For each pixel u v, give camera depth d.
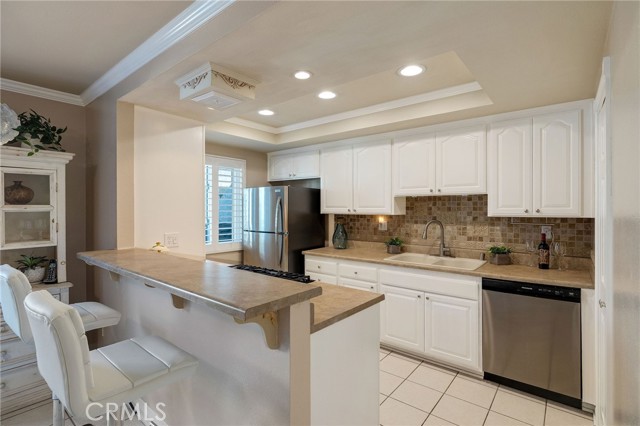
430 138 3.13
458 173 2.95
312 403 1.32
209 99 1.94
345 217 4.19
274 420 1.25
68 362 1.08
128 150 2.38
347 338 1.49
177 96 2.23
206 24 1.56
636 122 0.80
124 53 2.03
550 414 2.16
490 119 2.77
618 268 1.09
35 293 1.26
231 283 1.29
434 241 3.47
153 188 2.52
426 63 2.19
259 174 4.55
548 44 1.54
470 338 2.62
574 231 2.68
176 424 1.80
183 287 1.23
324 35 1.47
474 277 2.60
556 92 2.18
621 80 1.01
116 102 2.32
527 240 2.91
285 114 3.41
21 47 1.95
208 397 1.57
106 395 1.20
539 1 1.22
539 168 2.53
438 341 2.79
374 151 3.54
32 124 2.26
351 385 1.52
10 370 2.13
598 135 1.93
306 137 3.72
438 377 2.65
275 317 1.21
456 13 1.30
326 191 3.96
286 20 1.35
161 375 1.34
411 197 3.63
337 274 3.50
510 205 2.66
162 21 1.70
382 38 1.49
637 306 0.79
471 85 2.54
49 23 1.70
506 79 1.96
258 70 1.83
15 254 2.40
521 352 2.40
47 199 2.40
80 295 2.72
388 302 3.10
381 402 2.31
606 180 1.36
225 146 4.12
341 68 1.81
